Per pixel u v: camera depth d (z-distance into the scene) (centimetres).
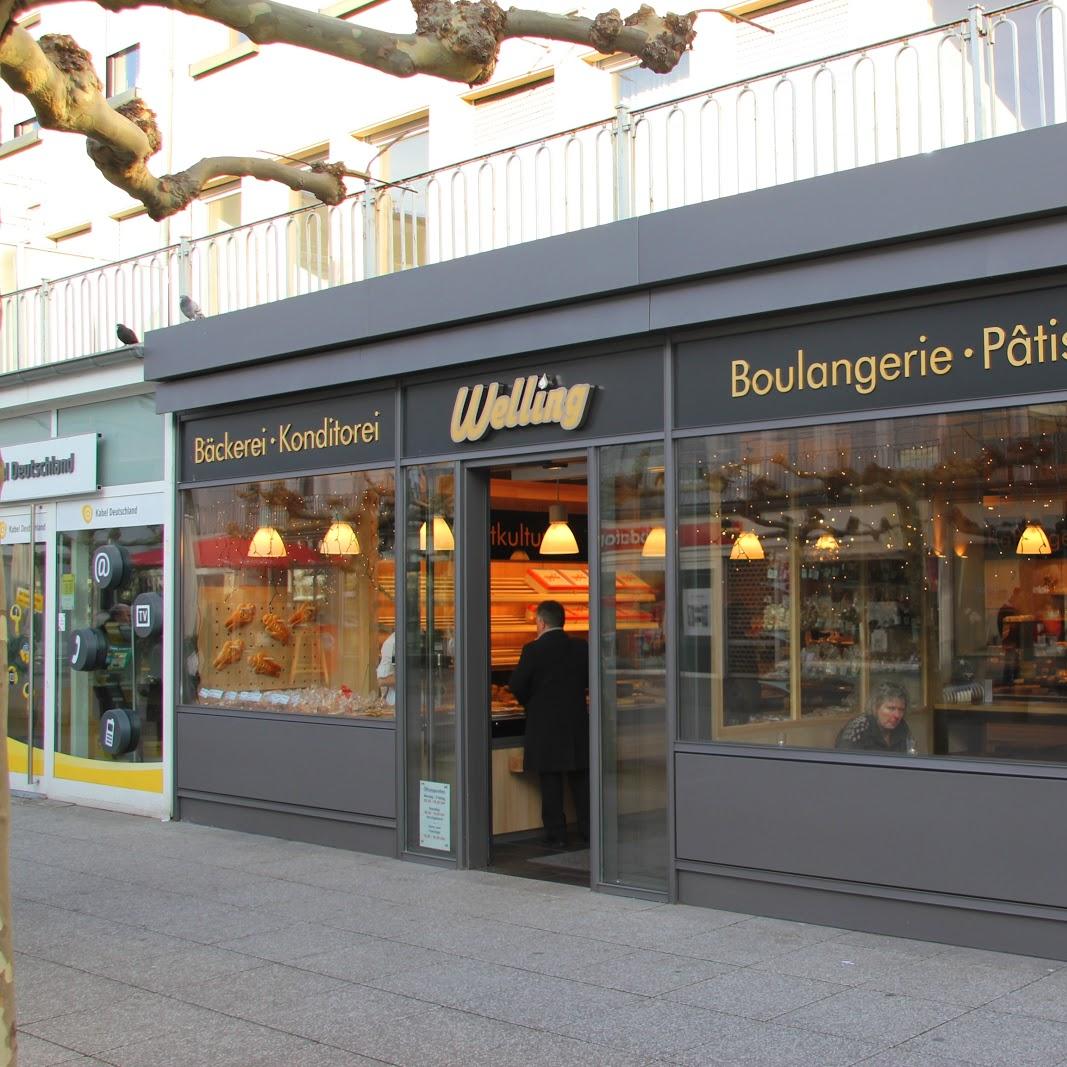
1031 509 646
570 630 1130
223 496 1115
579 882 853
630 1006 575
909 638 690
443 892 827
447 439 928
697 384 778
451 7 380
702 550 775
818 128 868
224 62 1380
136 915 777
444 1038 539
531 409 859
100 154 389
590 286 804
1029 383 646
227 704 1103
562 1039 534
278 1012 581
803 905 716
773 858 727
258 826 1059
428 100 1175
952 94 805
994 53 699
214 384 1095
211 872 905
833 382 718
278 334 1020
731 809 746
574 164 1020
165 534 1157
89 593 1250
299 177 440
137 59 1500
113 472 1223
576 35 394
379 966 654
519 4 1018
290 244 1088
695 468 779
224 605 1111
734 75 934
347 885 854
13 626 1347
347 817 983
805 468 733
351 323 961
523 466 910
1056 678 635
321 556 1024
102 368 1207
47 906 805
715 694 766
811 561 730
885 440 701
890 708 693
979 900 648
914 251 671
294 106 1309
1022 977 599
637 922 732
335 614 1012
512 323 862
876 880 684
